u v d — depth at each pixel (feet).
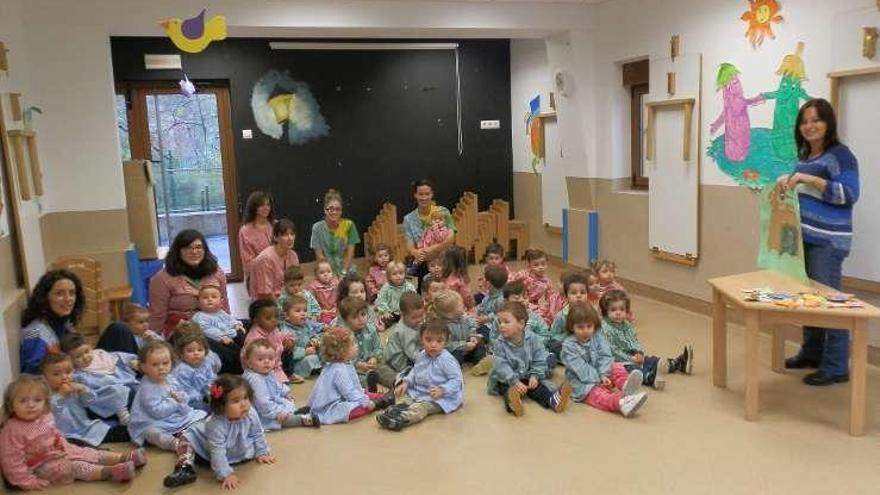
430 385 10.84
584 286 12.99
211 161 22.11
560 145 20.86
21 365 10.27
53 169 14.83
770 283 10.80
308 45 21.81
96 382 10.14
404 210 24.08
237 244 22.41
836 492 7.93
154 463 9.31
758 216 14.10
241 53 21.39
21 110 13.14
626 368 11.35
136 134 21.07
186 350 10.70
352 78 22.85
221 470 8.62
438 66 23.79
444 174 24.38
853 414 9.32
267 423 10.23
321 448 9.58
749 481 8.23
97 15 14.82
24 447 8.64
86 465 8.91
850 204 10.57
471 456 9.15
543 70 22.41
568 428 9.93
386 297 15.71
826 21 12.20
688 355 11.93
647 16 16.80
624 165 19.07
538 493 8.12
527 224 24.13
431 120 23.97
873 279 11.72
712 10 14.80
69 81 14.79
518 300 12.66
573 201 20.67
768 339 13.92
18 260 11.73
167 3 15.28
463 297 15.15
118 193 15.38
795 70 12.89
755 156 13.99
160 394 9.89
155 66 20.52
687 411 10.39
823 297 9.82
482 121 24.56
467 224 23.04
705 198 15.55
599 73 18.99
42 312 10.70
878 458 8.71
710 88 15.07
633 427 9.88
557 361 12.66
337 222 16.62
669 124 16.34
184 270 12.88
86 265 13.93
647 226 17.61
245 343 12.05
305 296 13.85
